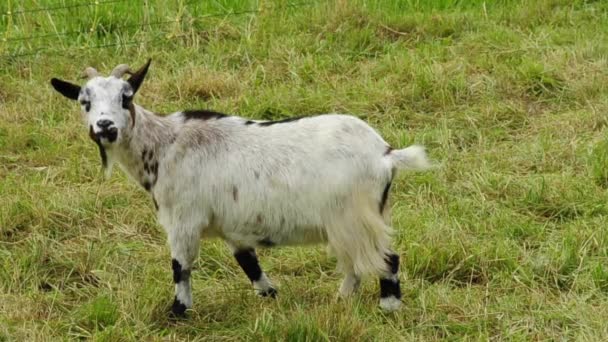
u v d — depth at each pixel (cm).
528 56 1287
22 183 1038
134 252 931
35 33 1358
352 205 768
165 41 1341
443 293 839
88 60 1300
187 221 801
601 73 1230
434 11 1433
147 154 806
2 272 880
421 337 779
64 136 1134
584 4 1454
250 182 783
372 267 776
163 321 816
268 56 1302
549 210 978
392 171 779
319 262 902
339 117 789
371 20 1379
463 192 1015
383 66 1272
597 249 902
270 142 788
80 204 999
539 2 1441
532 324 793
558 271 872
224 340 788
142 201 1017
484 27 1386
